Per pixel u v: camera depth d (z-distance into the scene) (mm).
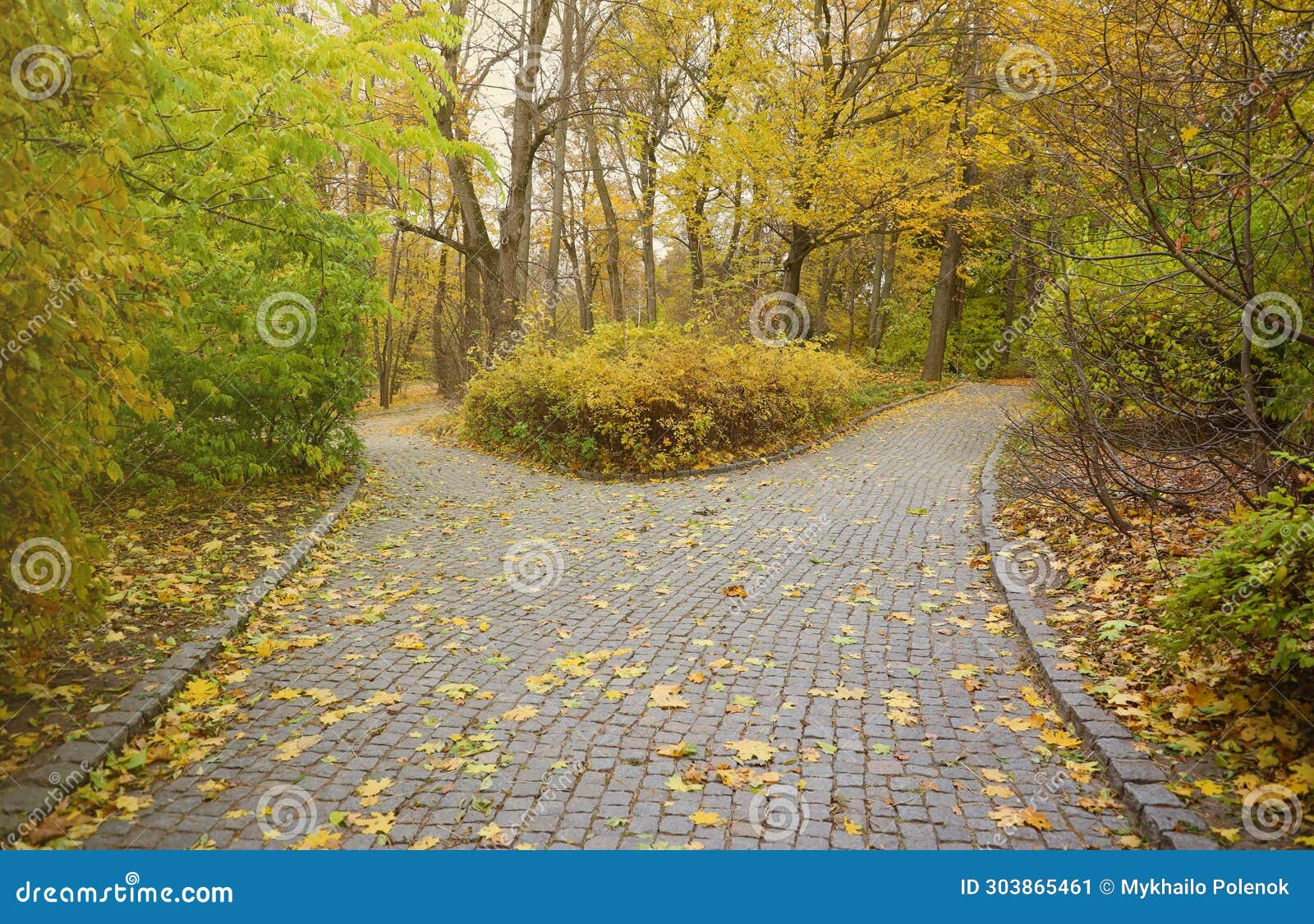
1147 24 4664
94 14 3678
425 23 5496
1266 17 4645
